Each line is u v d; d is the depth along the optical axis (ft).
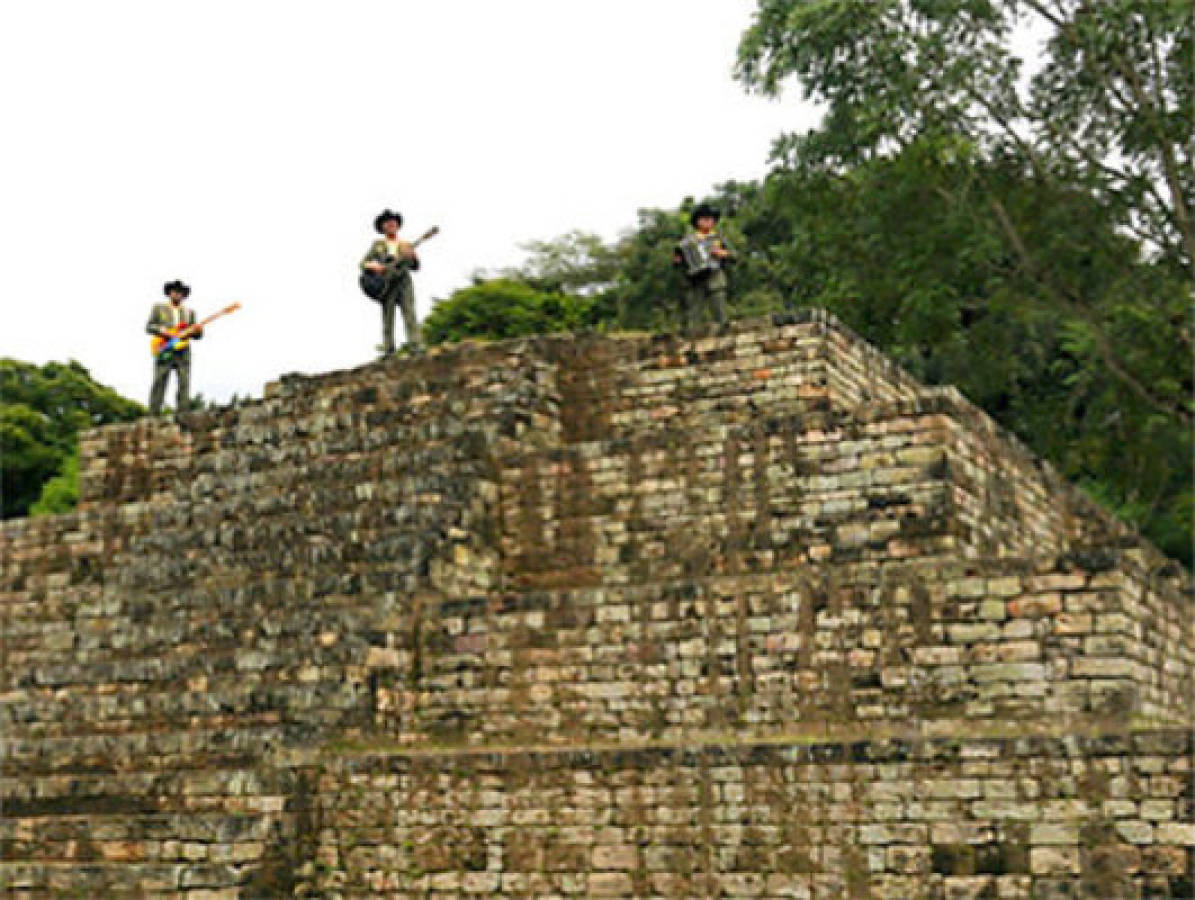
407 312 91.25
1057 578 57.31
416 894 59.21
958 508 69.51
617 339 85.35
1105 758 50.26
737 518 73.15
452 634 67.97
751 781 54.90
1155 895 48.93
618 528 75.77
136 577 83.05
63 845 60.70
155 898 57.06
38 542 90.99
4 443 173.58
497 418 81.71
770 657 61.98
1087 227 89.45
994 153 90.68
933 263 93.09
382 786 60.54
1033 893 50.52
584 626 65.57
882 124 88.89
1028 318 94.22
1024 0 87.04
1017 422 120.06
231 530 81.87
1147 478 98.99
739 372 81.46
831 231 96.02
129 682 72.28
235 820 57.72
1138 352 92.17
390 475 81.97
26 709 72.54
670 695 63.52
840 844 53.36
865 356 85.40
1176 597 63.82
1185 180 88.17
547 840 57.52
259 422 92.84
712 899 54.75
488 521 78.07
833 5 86.22
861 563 69.77
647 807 56.24
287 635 71.31
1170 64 86.07
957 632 58.75
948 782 52.29
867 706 59.88
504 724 66.28
